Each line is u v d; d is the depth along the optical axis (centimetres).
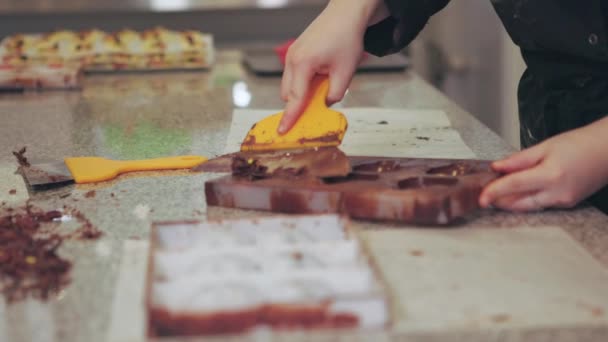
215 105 184
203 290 88
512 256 104
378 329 89
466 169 120
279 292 90
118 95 198
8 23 297
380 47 149
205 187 120
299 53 134
